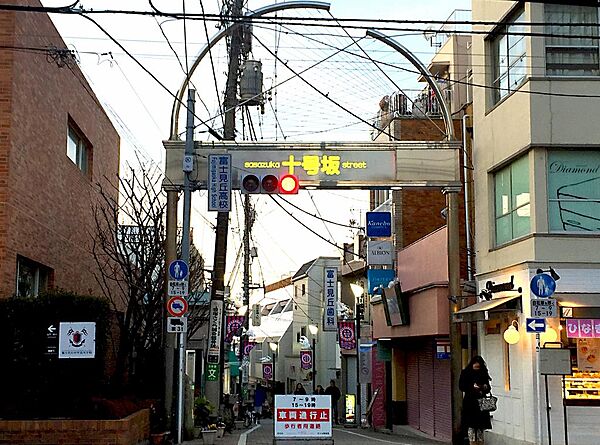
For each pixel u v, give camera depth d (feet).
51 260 61.93
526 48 55.98
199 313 94.07
